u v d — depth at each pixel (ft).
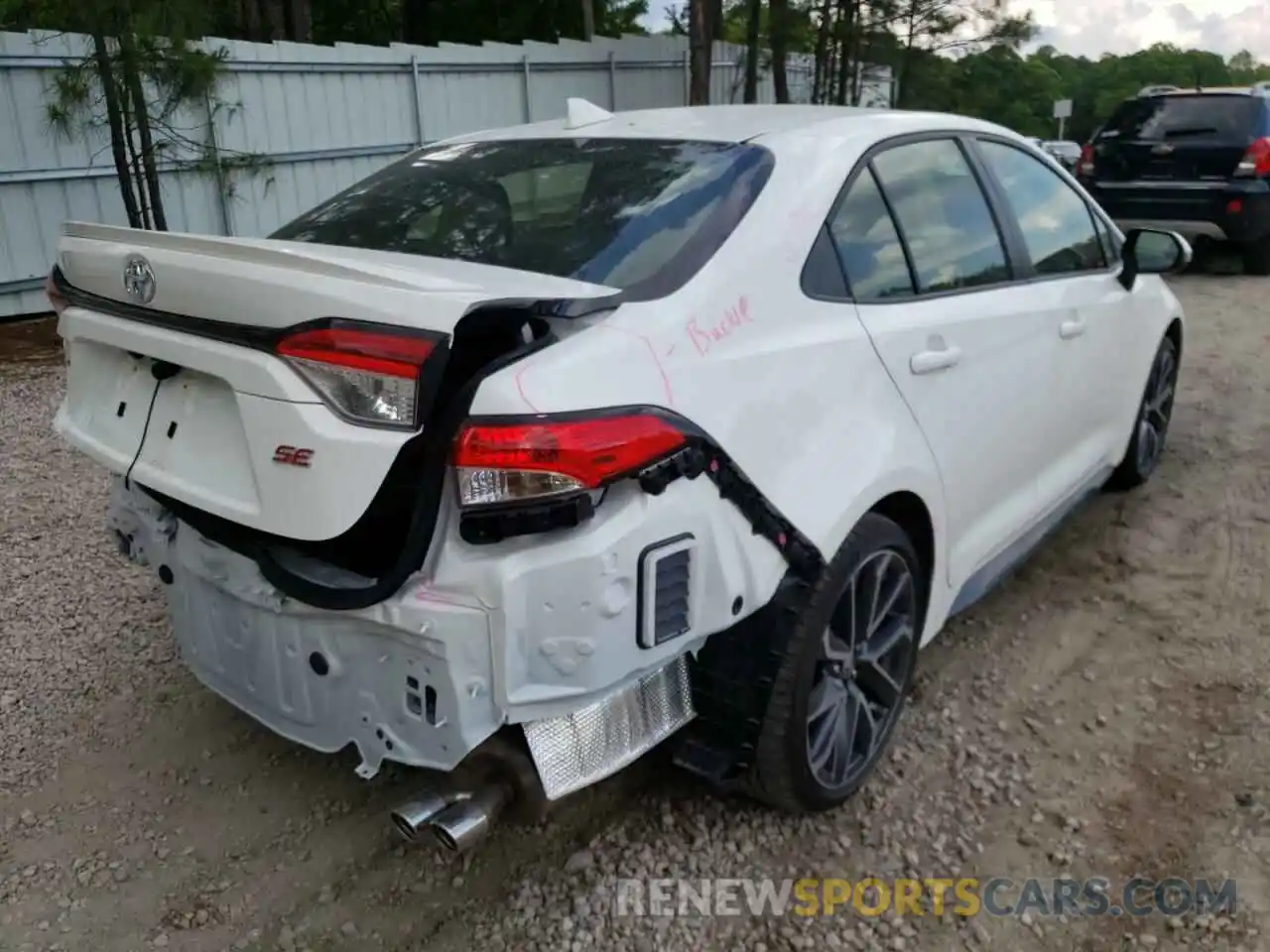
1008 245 12.24
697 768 8.95
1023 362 11.93
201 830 9.77
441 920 8.73
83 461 19.36
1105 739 10.98
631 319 7.79
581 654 7.23
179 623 9.32
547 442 6.88
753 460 8.12
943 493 10.41
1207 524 16.21
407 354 6.68
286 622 8.09
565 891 9.02
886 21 50.67
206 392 8.05
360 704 7.84
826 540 8.58
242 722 11.34
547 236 9.12
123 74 26.25
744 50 55.11
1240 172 35.55
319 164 37.40
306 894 9.02
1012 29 52.49
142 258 7.98
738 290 8.52
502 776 7.72
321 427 7.00
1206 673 12.13
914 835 9.66
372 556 7.93
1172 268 14.58
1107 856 9.38
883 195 10.39
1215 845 9.47
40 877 9.20
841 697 9.47
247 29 51.19
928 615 10.71
